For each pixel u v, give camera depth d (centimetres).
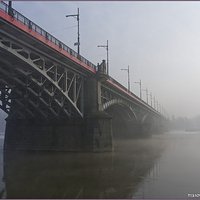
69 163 3531
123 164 3506
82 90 4478
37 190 2267
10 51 2800
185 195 2052
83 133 4381
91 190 2250
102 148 4272
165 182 2503
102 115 4366
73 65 3994
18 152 4594
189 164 3538
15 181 2586
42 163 3531
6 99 4322
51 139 4603
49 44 3266
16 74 3384
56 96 3997
